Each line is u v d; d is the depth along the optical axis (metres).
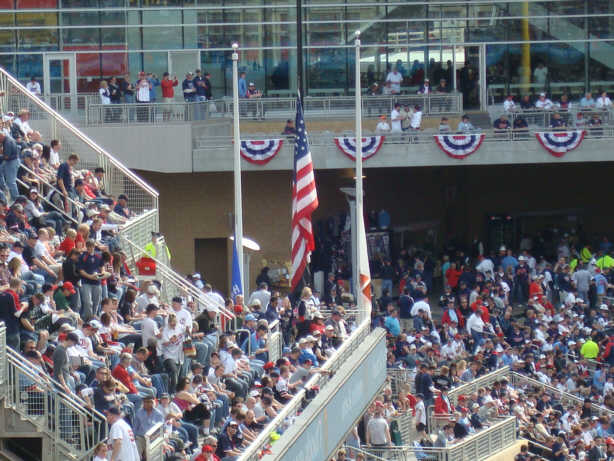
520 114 101.12
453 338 79.75
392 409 63.78
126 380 45.06
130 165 96.81
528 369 79.12
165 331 50.16
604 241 105.50
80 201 64.19
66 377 43.16
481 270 95.50
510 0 108.06
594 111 101.56
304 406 49.00
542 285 95.06
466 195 116.69
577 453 69.94
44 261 52.34
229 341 53.00
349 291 94.25
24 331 44.62
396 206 112.38
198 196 100.75
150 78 100.44
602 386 79.88
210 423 48.56
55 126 72.56
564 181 117.75
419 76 108.00
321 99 101.56
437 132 100.19
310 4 106.19
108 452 40.50
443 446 64.12
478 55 108.31
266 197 101.50
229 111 99.88
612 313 93.44
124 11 104.44
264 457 42.31
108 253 52.00
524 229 117.38
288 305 65.31
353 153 98.75
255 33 106.06
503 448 68.62
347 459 56.94
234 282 66.62
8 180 59.06
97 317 51.03
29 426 42.84
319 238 99.44
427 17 107.50
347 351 57.28
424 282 94.31
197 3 105.25
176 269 101.00
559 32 108.94
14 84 72.56
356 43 67.62
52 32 104.12
